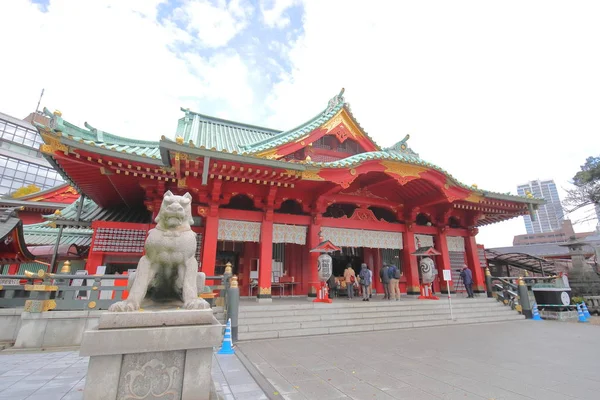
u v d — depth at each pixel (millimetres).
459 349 8469
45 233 18641
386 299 15445
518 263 27422
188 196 5285
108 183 13094
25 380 5730
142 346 3877
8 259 13000
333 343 9227
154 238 4848
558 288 15766
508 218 20344
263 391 5359
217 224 13562
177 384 4055
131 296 4426
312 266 15367
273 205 14938
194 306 4465
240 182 13992
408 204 18391
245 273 17594
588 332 11195
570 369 6648
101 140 13391
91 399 3680
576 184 24828
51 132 9727
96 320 9102
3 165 49875
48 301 8922
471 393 5281
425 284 16281
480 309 14781
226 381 5867
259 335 9891
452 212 19547
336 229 16688
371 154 14203
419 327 12125
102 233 13359
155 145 15453
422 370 6547
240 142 19312
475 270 19281
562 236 69562
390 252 21406
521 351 8242
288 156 17188
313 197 15953
